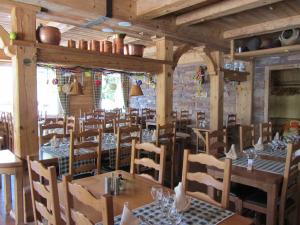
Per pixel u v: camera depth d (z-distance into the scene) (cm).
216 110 534
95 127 546
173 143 414
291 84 654
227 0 343
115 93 945
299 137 409
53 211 155
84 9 310
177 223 148
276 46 460
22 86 280
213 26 475
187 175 209
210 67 529
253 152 328
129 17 353
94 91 887
